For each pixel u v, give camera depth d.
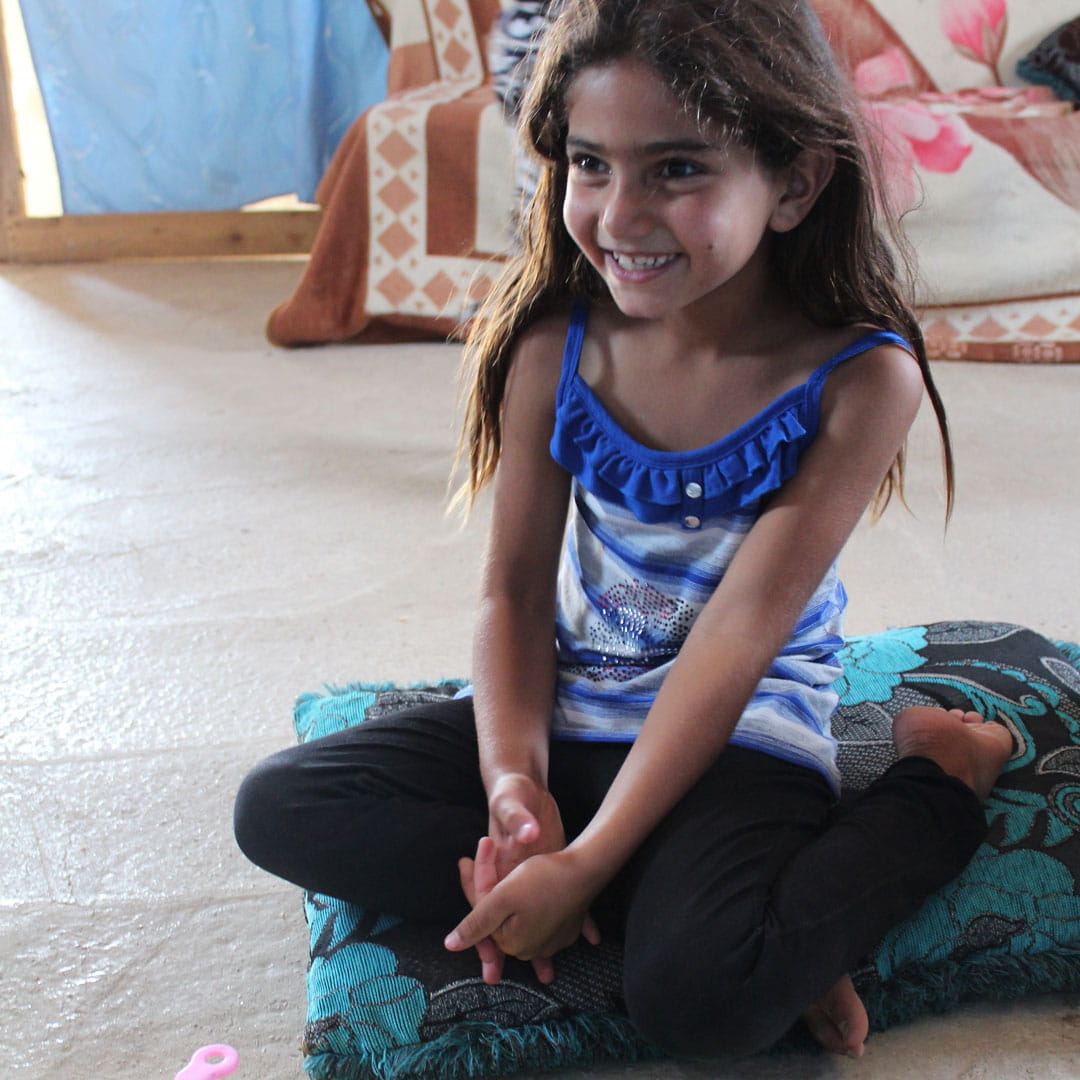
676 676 0.92
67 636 1.49
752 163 0.86
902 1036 0.92
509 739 0.96
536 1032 0.89
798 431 0.93
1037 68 2.84
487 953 0.90
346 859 0.94
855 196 0.93
